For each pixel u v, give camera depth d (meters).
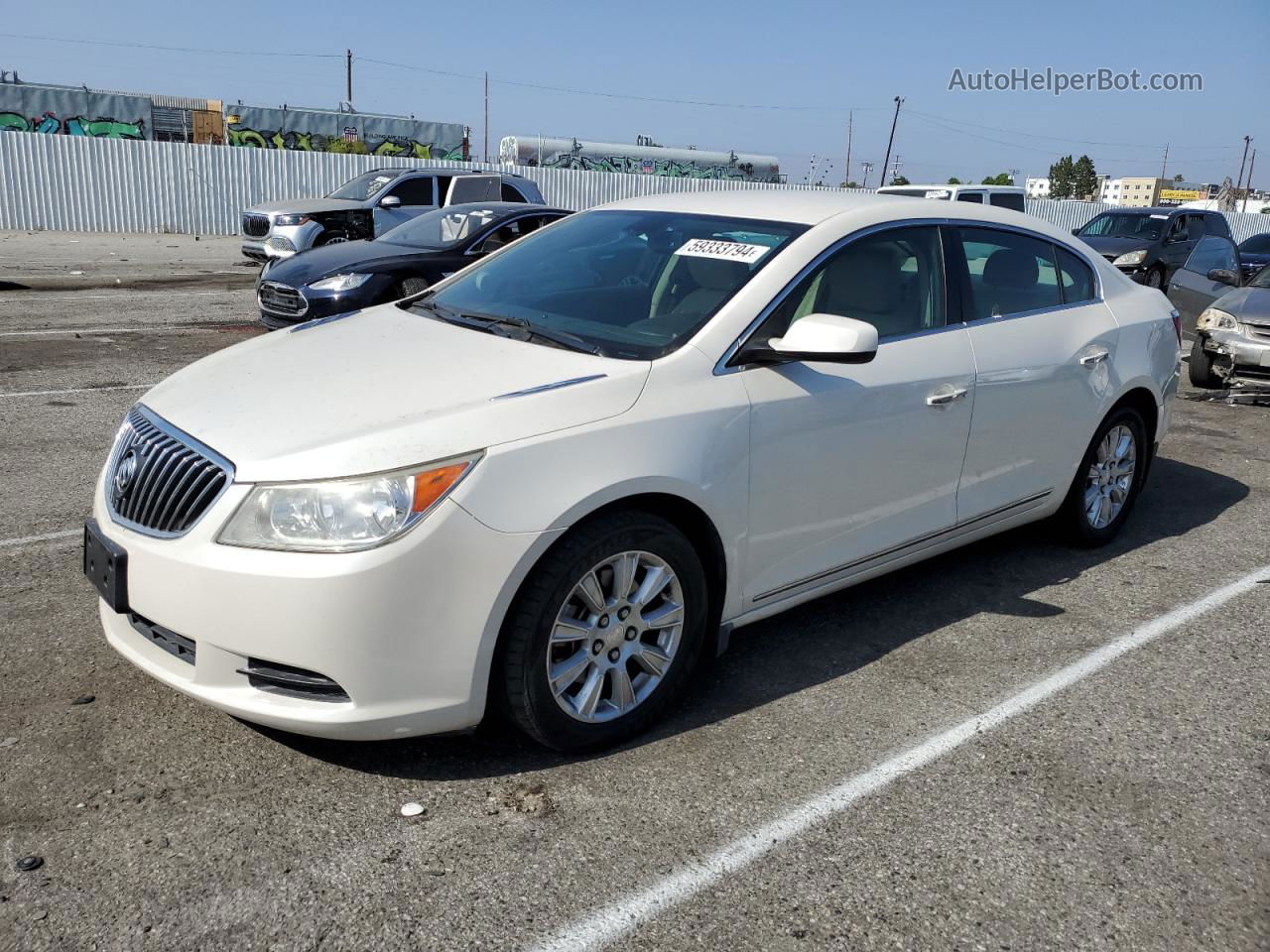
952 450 4.07
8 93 33.25
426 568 2.73
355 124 39.97
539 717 3.00
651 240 4.01
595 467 2.96
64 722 3.22
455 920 2.45
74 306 12.50
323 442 2.80
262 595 2.70
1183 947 2.47
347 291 9.00
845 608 4.34
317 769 3.04
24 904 2.44
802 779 3.08
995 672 3.81
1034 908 2.57
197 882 2.55
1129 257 17.19
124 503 3.06
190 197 24.80
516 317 3.75
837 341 3.23
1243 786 3.13
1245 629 4.25
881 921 2.51
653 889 2.59
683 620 3.29
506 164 32.22
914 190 17.88
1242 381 8.77
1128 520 5.66
